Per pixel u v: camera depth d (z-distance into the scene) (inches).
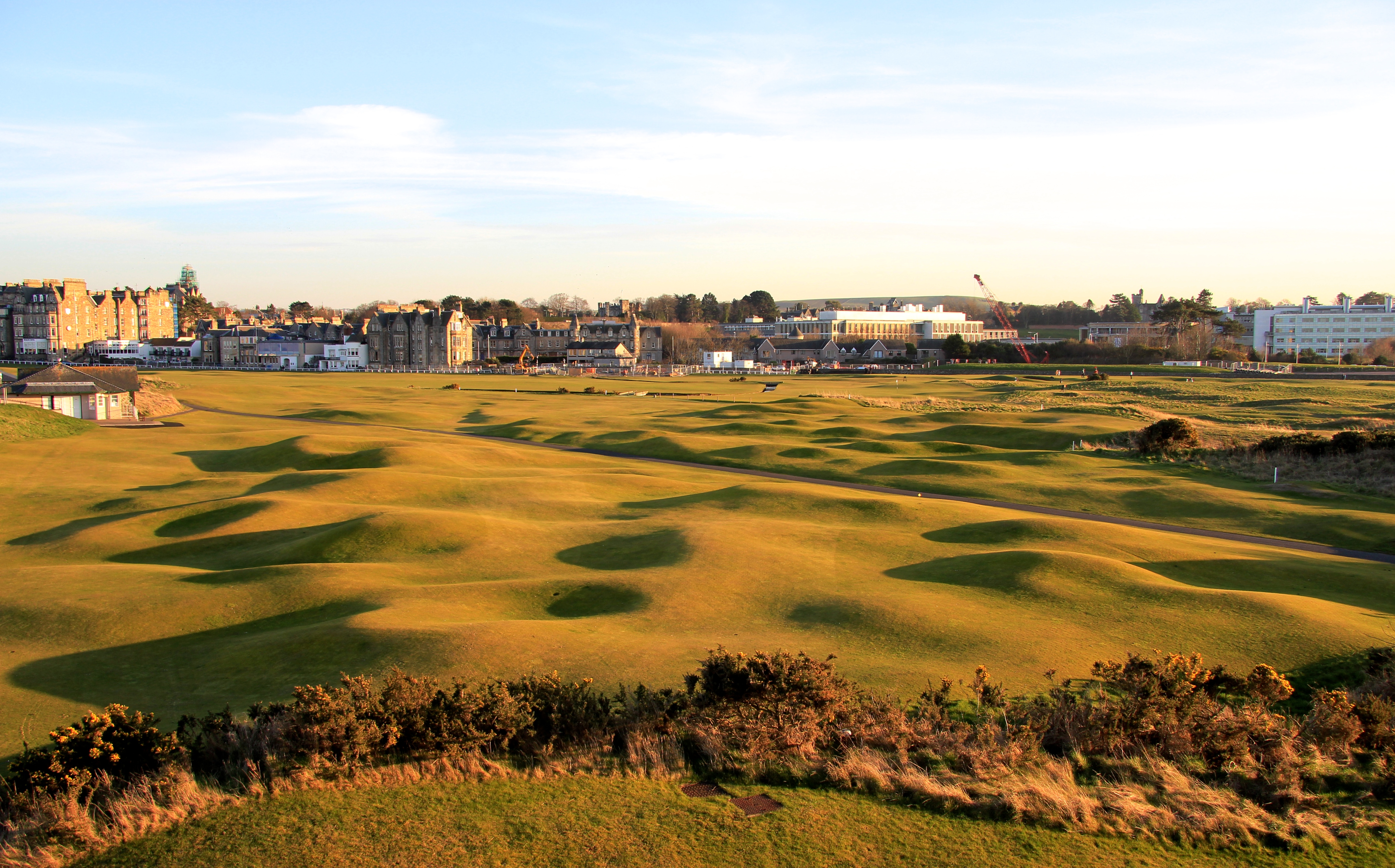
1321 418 3641.7
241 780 705.6
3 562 1493.6
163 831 637.3
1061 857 633.0
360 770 727.1
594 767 751.1
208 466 2650.1
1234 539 1785.2
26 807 657.0
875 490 2315.5
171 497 2036.2
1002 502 2149.4
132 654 1029.8
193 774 713.0
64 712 866.1
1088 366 7642.7
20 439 2928.2
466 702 774.5
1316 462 2541.8
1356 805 723.4
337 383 6387.8
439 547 1530.5
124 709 773.9
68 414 3816.4
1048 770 754.2
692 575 1316.4
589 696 823.1
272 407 4598.9
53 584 1286.9
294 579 1286.9
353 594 1222.9
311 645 1008.2
